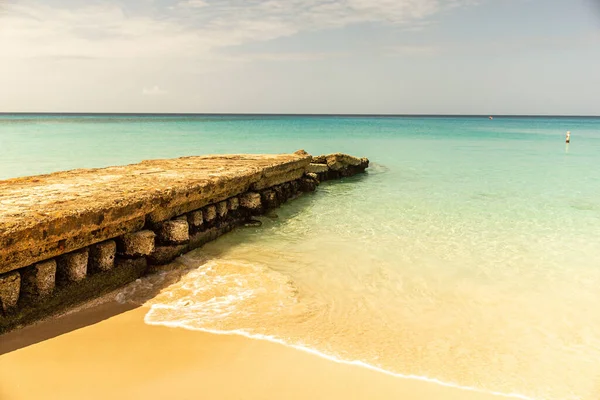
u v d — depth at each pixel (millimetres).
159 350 5406
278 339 5727
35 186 8320
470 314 6562
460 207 13609
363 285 7578
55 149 28797
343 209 13266
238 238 10203
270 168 12695
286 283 7512
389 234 10625
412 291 7359
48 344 5488
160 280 7516
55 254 6160
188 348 5469
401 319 6379
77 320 6117
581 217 12398
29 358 5180
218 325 6059
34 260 5902
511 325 6250
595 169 22859
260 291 7172
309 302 6859
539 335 5984
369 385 4820
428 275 8055
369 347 5602
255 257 8852
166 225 8258
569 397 4727
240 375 4941
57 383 4758
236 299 6879
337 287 7469
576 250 9531
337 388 4754
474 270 8328
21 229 5535
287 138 43750
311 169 18047
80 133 47875
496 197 15273
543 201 14609
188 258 8594
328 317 6383
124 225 7332
